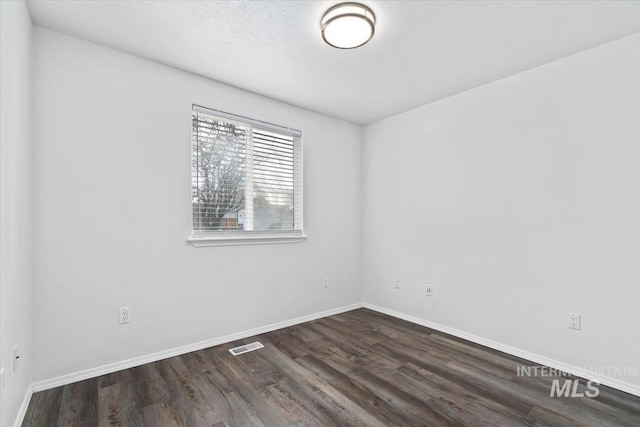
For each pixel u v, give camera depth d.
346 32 1.88
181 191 2.48
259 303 2.93
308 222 3.34
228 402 1.81
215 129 2.72
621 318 2.00
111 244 2.16
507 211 2.56
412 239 3.30
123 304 2.20
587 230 2.14
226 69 2.48
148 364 2.27
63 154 2.00
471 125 2.81
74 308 2.02
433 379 2.09
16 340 1.55
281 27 1.96
